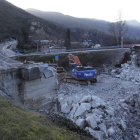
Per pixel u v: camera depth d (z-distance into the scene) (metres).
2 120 4.31
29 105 9.23
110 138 7.75
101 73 24.73
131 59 26.47
